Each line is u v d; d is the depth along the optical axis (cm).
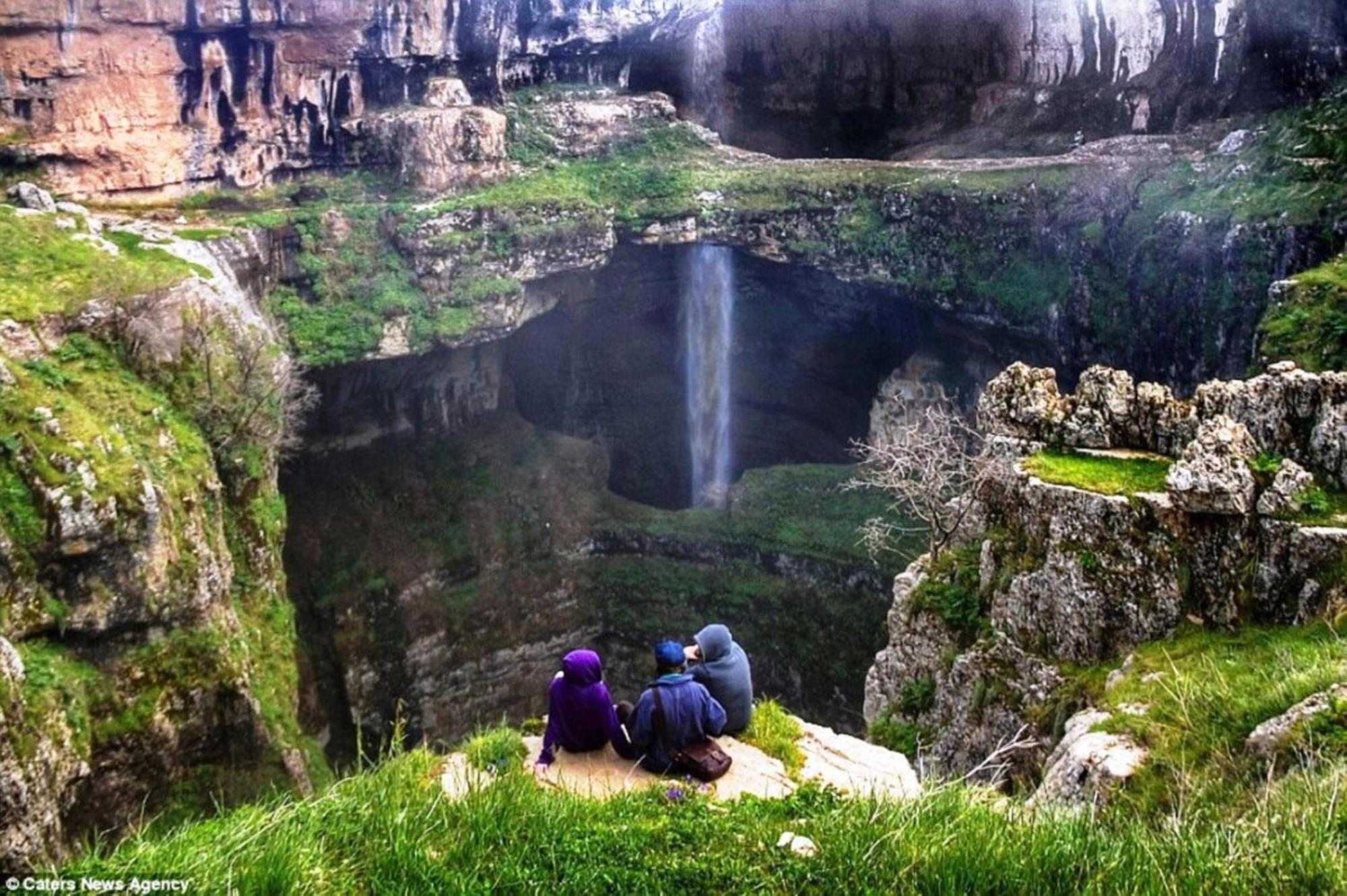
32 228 3678
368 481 5541
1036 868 859
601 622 5706
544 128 5938
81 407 3044
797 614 5241
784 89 6284
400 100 5612
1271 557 1769
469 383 5869
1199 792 1152
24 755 2347
